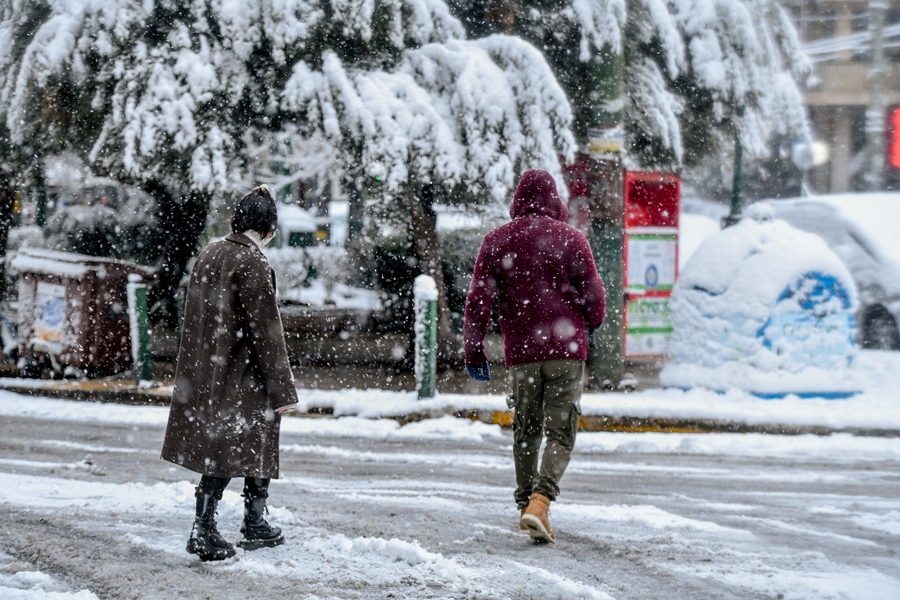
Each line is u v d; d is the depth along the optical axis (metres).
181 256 20.39
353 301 26.41
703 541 6.51
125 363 15.29
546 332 6.45
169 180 15.11
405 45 15.02
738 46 17.06
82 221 24.28
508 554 5.99
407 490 8.27
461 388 14.41
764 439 11.40
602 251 13.88
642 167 17.84
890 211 19.41
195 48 14.44
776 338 12.86
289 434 11.45
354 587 5.17
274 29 14.15
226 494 7.18
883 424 11.70
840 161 46.12
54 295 14.94
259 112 14.84
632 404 12.20
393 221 17.06
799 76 18.23
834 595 5.18
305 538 6.23
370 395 13.13
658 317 15.91
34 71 14.22
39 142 15.66
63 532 6.23
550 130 14.23
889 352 17.73
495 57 14.66
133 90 14.01
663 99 16.62
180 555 5.72
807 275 12.96
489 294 6.62
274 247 34.12
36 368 15.08
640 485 8.75
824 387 12.88
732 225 14.77
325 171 24.64
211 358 5.55
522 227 6.59
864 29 45.88
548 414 6.48
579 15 13.94
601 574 5.55
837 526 7.13
